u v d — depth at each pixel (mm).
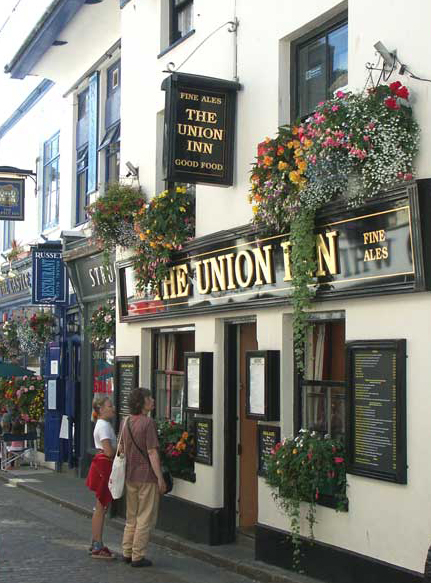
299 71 9766
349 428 8172
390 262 7730
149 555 10383
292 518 8867
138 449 9602
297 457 8617
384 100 7555
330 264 8477
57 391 17812
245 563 9406
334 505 8391
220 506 10633
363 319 8164
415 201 7367
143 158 13016
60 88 19359
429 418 7320
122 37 13977
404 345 7602
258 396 9562
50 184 20500
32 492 15664
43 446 19125
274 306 9477
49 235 20250
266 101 9984
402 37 7820
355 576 8023
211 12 11219
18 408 18859
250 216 10141
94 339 14602
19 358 22125
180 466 11305
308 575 8664
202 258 10930
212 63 11156
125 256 13305
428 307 7391
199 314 11039
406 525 7504
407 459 7531
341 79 9094
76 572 9289
